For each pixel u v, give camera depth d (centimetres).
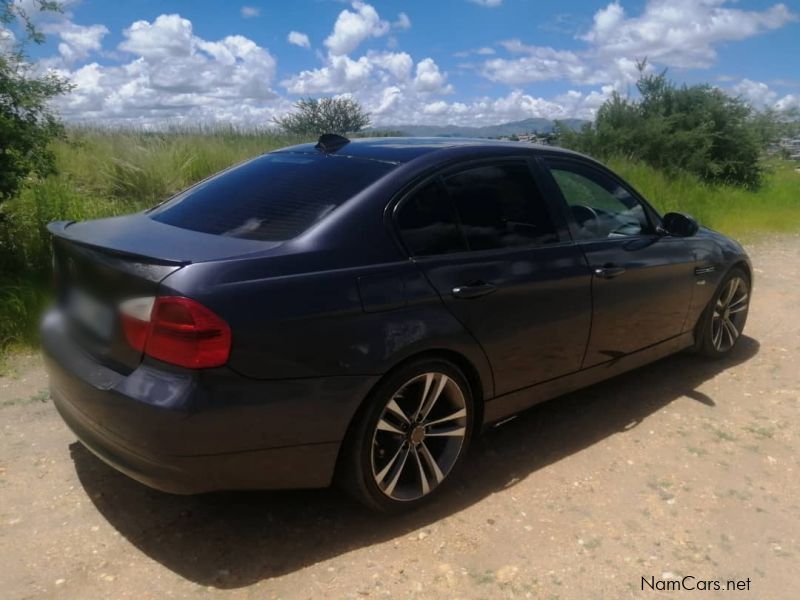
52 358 319
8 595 270
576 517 340
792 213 1501
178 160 1005
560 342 388
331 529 322
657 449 412
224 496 346
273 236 307
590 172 438
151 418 263
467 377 353
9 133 555
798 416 462
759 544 324
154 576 286
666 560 310
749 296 566
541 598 283
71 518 322
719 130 1738
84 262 306
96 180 938
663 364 554
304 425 286
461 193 356
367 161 356
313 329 284
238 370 268
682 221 466
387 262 314
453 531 325
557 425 439
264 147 1191
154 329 267
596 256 405
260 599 275
